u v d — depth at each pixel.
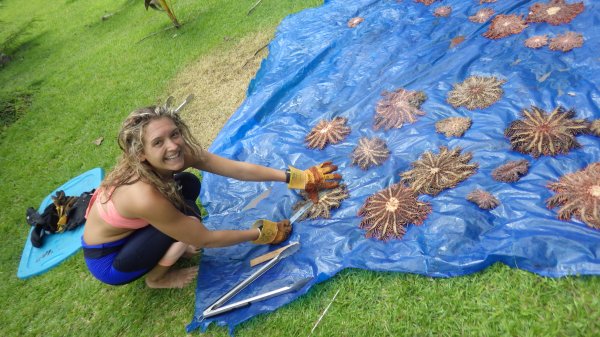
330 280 2.89
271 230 3.15
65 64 8.62
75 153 5.62
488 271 2.55
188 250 3.34
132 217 2.68
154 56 7.15
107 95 6.62
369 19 5.18
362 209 3.15
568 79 3.43
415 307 2.57
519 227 2.62
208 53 6.45
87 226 2.90
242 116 4.66
